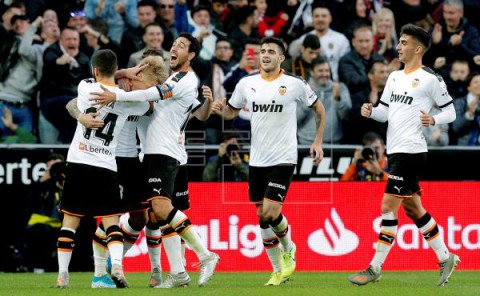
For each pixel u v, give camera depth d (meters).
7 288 22.69
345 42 34.44
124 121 21.66
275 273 24.25
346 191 32.06
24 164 31.38
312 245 31.84
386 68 34.34
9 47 32.75
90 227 31.02
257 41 33.91
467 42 35.16
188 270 31.70
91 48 33.50
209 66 33.84
